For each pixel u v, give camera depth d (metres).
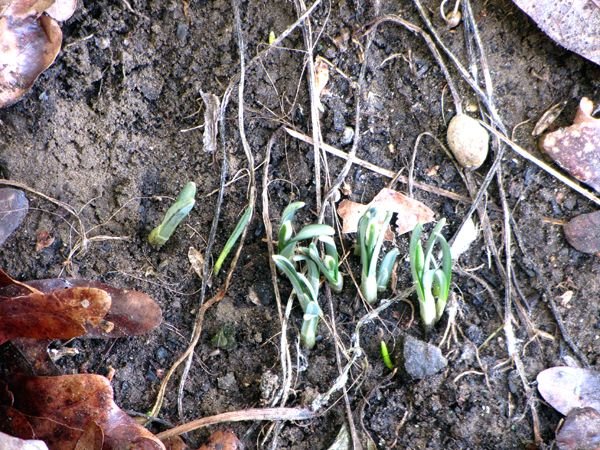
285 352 0.34
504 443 0.34
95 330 0.33
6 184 0.35
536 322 0.35
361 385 0.35
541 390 0.34
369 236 0.34
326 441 0.34
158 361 0.35
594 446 0.33
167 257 0.35
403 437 0.34
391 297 0.35
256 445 0.34
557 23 0.35
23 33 0.34
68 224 0.35
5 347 0.33
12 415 0.32
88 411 0.32
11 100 0.34
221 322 0.35
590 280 0.35
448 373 0.34
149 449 0.31
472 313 0.35
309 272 0.34
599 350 0.35
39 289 0.33
